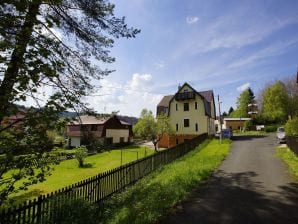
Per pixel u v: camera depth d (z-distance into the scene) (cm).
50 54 621
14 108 552
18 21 617
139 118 4388
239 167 1702
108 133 4984
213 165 1731
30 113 568
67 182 1953
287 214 815
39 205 714
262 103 6669
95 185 1035
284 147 2614
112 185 1183
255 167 1673
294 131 2558
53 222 750
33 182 604
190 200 988
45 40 681
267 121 7219
